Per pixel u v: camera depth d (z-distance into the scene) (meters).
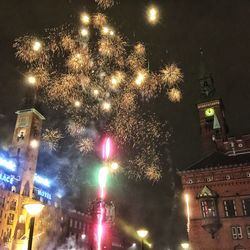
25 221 83.38
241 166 55.41
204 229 53.56
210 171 57.22
